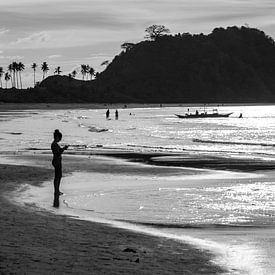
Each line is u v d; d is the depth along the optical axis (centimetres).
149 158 4228
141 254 1272
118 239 1448
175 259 1241
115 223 1748
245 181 2912
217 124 12081
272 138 7269
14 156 4244
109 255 1240
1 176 2845
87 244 1354
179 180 2950
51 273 1052
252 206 2105
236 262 1230
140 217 1880
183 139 6794
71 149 5038
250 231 1634
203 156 4434
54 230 1521
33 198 2244
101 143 5919
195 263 1209
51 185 2606
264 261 1241
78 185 2720
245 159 4206
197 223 1772
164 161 4019
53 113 17588
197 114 16088
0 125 9781
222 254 1312
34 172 3020
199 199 2288
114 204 2153
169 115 17488
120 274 1074
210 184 2789
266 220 1822
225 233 1603
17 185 2559
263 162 3975
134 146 5509
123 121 12625
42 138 6550
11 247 1265
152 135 7588
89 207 2078
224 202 2203
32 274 1037
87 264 1140
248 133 8556
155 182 2861
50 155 4319
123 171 3341
